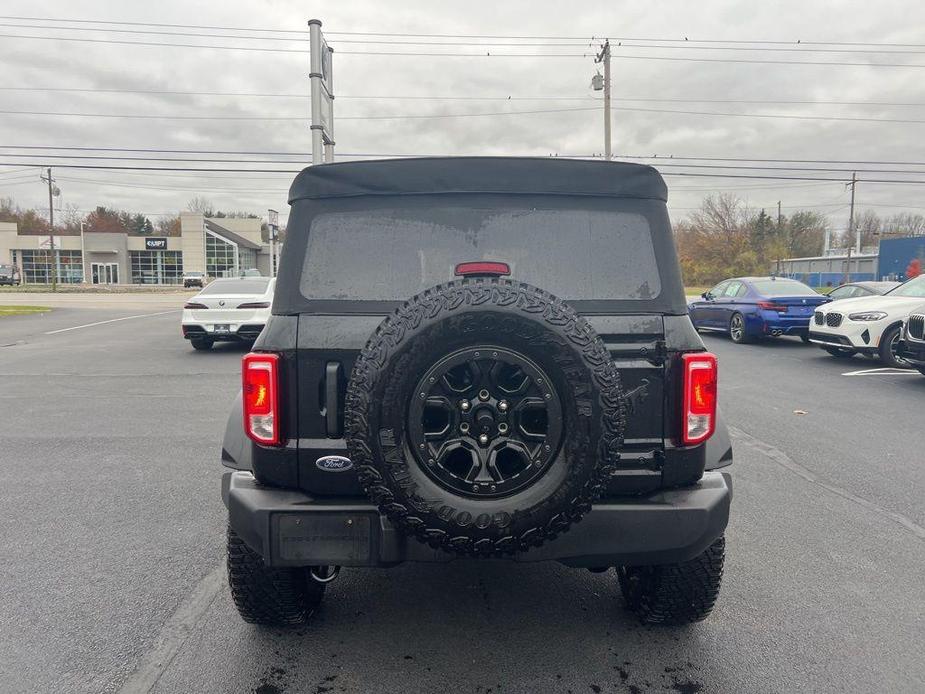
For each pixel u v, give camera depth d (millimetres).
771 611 3299
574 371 2248
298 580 2980
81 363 11977
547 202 2740
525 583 3656
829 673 2771
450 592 3545
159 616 3234
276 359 2537
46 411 7980
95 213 111062
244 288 13773
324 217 2734
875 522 4469
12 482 5289
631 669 2807
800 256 89625
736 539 4191
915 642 3010
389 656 2906
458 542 2287
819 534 4266
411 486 2258
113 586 3547
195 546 4074
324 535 2477
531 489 2293
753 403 8398
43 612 3264
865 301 11578
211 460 5926
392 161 2721
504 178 2723
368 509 2465
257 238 90812
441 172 2715
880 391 9180
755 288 14586
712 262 74125
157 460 5918
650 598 3043
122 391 9297
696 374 2562
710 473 2750
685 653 2930
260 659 2875
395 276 2691
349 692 2646
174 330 18422
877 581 3623
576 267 2717
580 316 2379
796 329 13859
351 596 3494
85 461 5879
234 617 3240
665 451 2598
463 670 2801
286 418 2568
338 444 2549
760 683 2705
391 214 2729
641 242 2742
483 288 2279
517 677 2750
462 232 2727
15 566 3777
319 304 2650
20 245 76188
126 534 4254
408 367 2244
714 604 3191
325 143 11078
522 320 2236
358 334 2559
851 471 5590
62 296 42688
